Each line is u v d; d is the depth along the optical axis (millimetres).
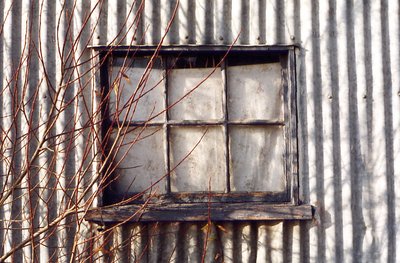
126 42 4191
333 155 4156
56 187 3857
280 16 4230
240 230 4125
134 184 4203
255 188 4211
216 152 4242
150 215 4031
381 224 4137
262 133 4250
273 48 4203
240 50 4203
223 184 4215
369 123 4207
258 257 4102
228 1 4230
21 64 3854
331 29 4238
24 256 4062
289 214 4047
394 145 4199
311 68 4195
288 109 4211
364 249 4133
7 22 4219
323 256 4113
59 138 4129
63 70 3646
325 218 4125
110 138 4188
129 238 4051
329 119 4172
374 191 4160
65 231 4090
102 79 4211
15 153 4043
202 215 4039
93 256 4051
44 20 4211
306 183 4148
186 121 4230
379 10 4250
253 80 4270
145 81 3898
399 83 4230
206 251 4090
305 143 4172
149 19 4195
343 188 4145
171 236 4102
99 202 4082
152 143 4230
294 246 4094
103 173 4098
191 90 3967
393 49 4242
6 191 3816
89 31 4207
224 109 4230
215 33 4203
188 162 4230
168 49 4188
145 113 4242
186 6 4207
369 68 4234
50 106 4164
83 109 4168
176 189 4211
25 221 4105
